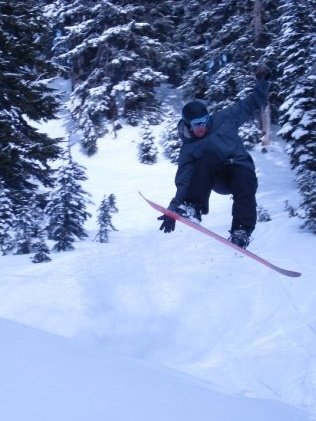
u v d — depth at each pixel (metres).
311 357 6.06
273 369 5.77
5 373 2.51
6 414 2.02
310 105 21.33
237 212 4.54
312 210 14.68
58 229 13.93
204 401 2.66
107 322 6.79
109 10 29.59
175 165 27.17
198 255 11.12
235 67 27.11
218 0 29.88
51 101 17.98
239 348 6.38
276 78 26.73
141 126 28.91
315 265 10.70
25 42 17.12
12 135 16.30
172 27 31.92
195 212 4.45
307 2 23.11
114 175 26.62
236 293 8.27
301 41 23.00
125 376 2.86
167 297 7.89
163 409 2.36
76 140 30.33
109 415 2.16
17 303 7.27
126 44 30.19
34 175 17.53
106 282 8.38
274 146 27.14
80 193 14.92
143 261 10.13
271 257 11.46
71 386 2.47
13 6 16.95
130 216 20.69
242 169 4.55
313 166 19.59
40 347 3.18
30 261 10.55
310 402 5.08
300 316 7.38
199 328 6.90
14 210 14.59
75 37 30.86
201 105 4.41
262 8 27.12
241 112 4.65
